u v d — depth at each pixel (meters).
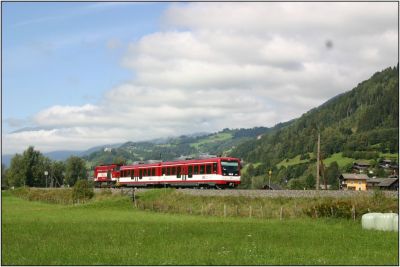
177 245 30.67
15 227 41.34
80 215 55.78
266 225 41.19
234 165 63.25
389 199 44.84
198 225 41.78
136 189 74.94
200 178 65.00
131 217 52.12
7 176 161.50
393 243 31.00
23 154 162.62
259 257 26.12
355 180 129.00
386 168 155.88
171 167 71.69
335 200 46.50
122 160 113.94
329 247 29.55
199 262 24.58
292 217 46.59
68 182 166.50
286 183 150.12
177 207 58.88
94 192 87.44
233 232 36.81
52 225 43.03
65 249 29.12
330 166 154.62
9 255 27.11
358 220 42.25
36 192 101.31
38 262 24.97
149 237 34.41
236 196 56.50
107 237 34.59
